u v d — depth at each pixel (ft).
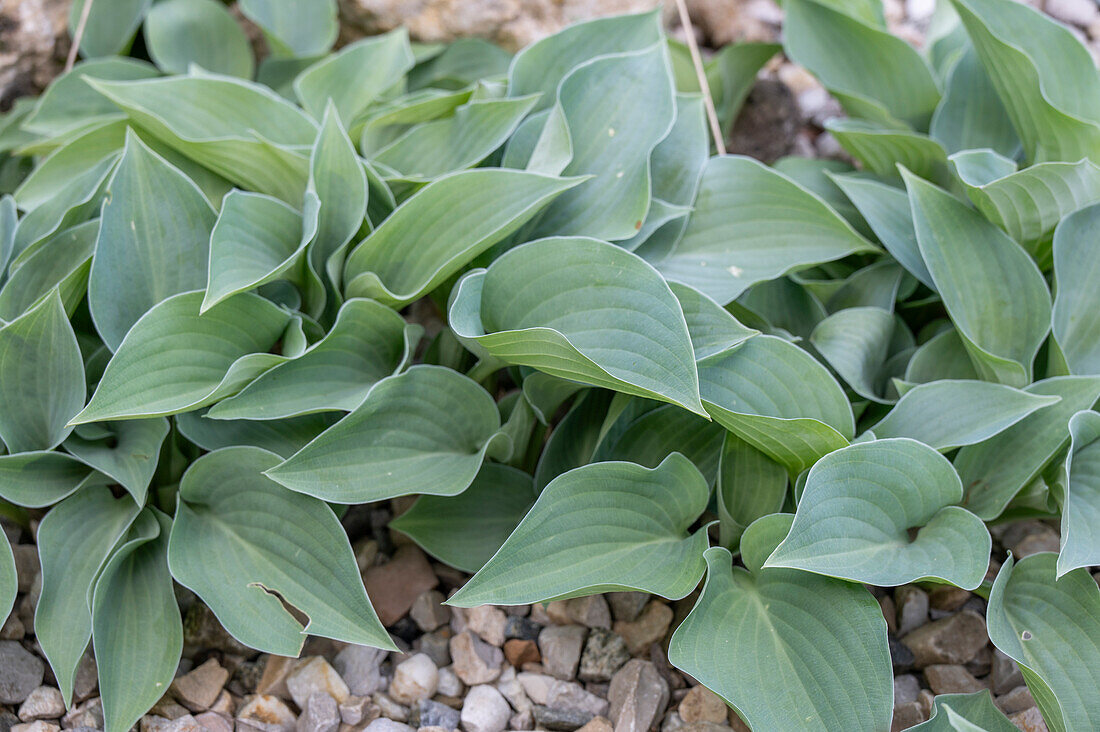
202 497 3.54
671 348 3.34
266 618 3.43
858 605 3.36
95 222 3.66
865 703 3.31
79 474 3.56
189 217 3.60
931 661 3.60
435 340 3.76
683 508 3.51
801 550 3.31
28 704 3.49
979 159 3.69
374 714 3.53
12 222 3.69
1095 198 3.67
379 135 4.07
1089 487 3.45
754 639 3.37
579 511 3.43
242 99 3.88
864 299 3.84
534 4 4.32
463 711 3.52
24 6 4.21
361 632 3.41
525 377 3.56
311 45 4.33
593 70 3.77
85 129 3.95
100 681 3.39
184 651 3.60
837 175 3.96
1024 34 3.84
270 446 3.59
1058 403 3.52
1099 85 3.82
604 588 3.39
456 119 3.86
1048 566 3.43
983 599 3.67
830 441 3.42
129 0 4.33
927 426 3.51
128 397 3.40
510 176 3.56
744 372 3.49
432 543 3.61
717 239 3.76
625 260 3.40
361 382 3.58
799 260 3.70
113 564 3.43
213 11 4.33
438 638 3.64
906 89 4.09
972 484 3.57
